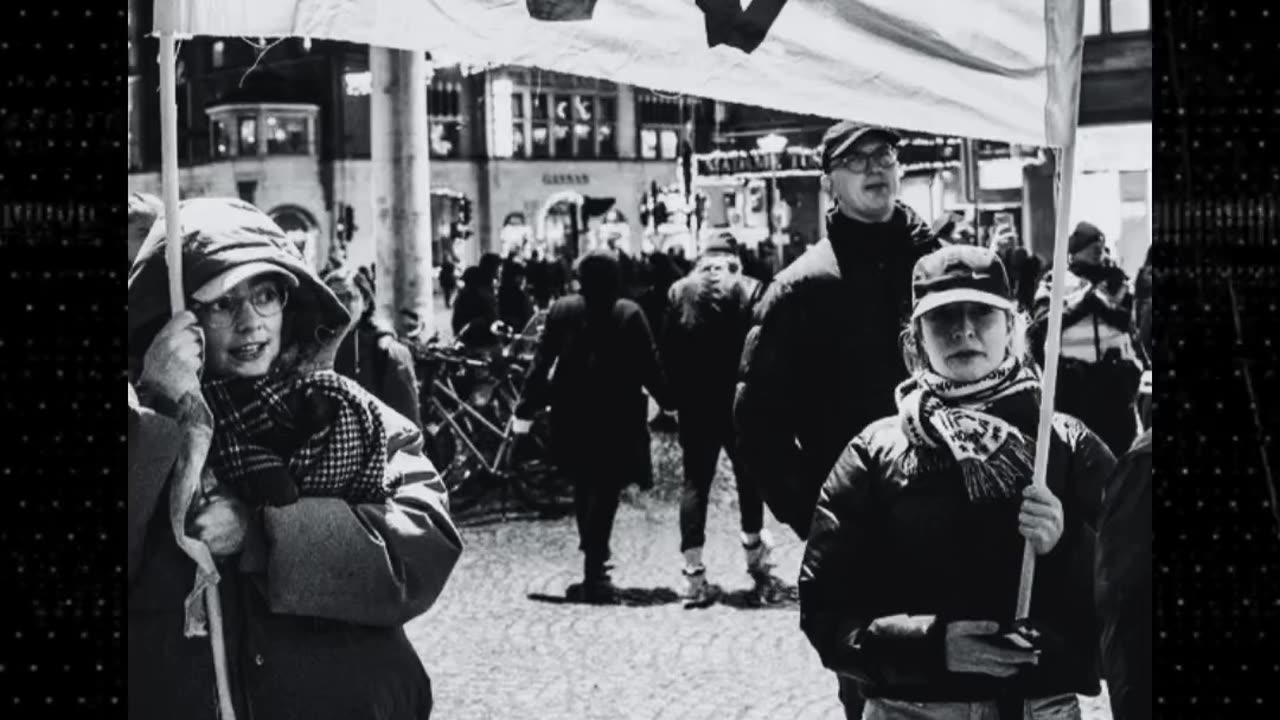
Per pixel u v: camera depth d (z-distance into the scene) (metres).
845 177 6.24
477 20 3.52
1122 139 22.11
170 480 3.69
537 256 33.59
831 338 6.26
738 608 8.82
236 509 3.80
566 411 9.10
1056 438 4.17
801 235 38.75
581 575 9.94
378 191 16.03
